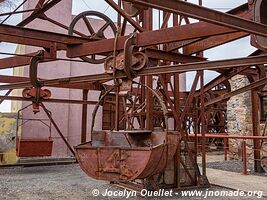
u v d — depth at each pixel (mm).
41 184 7402
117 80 3861
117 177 3633
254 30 3248
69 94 14828
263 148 10477
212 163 11227
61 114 14391
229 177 8148
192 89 6781
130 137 4520
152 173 3723
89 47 5020
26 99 8859
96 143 4277
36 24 14289
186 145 6785
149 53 5648
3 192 6504
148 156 3436
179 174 6570
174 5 2684
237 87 12164
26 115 13430
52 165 10883
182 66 3965
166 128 3863
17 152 9805
